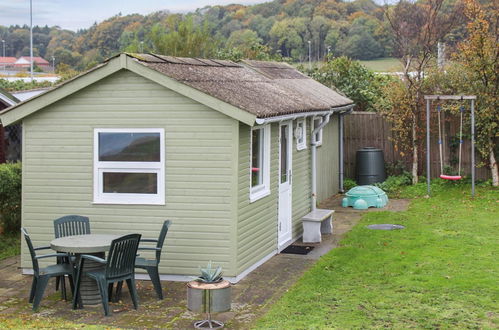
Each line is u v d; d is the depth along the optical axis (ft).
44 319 28.43
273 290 32.55
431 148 65.82
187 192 34.42
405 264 36.47
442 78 64.39
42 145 35.96
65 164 35.83
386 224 48.85
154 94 34.55
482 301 29.37
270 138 38.91
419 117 65.26
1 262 39.45
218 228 34.12
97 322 28.02
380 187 63.52
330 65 79.82
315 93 51.78
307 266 37.29
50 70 213.25
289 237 43.27
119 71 34.78
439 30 68.54
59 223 33.35
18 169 45.73
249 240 35.86
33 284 31.17
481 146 62.44
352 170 68.69
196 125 34.14
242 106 32.81
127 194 35.32
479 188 61.72
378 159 65.41
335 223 50.16
